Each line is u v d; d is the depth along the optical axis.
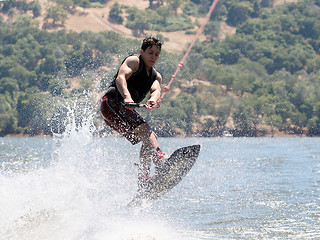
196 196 28.89
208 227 19.98
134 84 16.36
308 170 48.34
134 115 16.66
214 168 50.28
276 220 21.61
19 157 65.44
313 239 18.12
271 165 55.59
